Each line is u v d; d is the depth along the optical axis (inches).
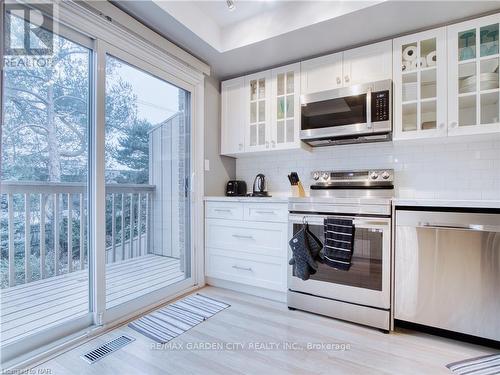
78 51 68.7
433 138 79.7
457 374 54.9
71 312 70.5
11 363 55.9
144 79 85.8
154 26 81.4
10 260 63.1
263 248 91.8
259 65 105.1
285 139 100.6
